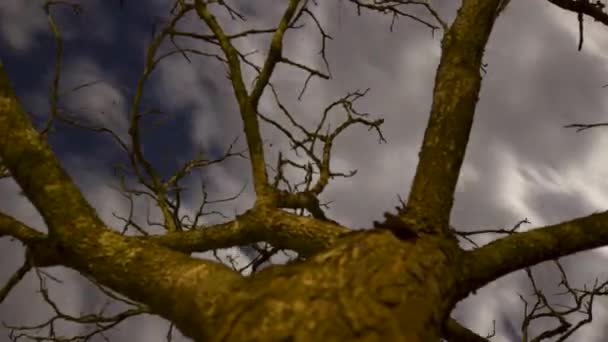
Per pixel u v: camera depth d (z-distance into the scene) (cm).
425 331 163
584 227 226
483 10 276
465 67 255
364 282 165
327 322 153
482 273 206
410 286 168
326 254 176
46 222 210
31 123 234
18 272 279
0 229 241
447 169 221
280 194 333
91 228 204
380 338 153
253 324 155
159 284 182
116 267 191
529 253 217
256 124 324
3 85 236
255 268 414
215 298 167
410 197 216
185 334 174
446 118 236
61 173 221
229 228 293
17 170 221
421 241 190
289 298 159
